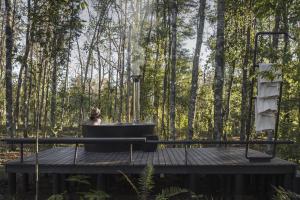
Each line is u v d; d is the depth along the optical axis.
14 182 8.47
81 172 8.05
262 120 8.20
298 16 6.65
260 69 7.09
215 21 22.03
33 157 9.16
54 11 14.20
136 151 10.25
